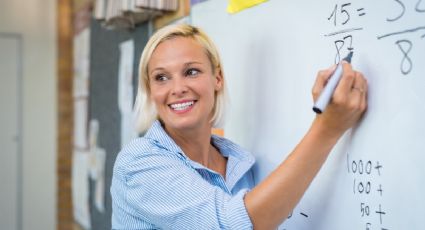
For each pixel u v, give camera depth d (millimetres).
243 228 667
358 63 745
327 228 825
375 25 711
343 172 784
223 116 991
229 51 1140
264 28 994
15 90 3137
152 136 840
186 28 901
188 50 862
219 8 1184
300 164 692
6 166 3105
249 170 1043
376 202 718
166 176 754
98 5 1771
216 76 959
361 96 714
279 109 951
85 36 2457
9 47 3125
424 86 633
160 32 894
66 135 3145
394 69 680
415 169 651
